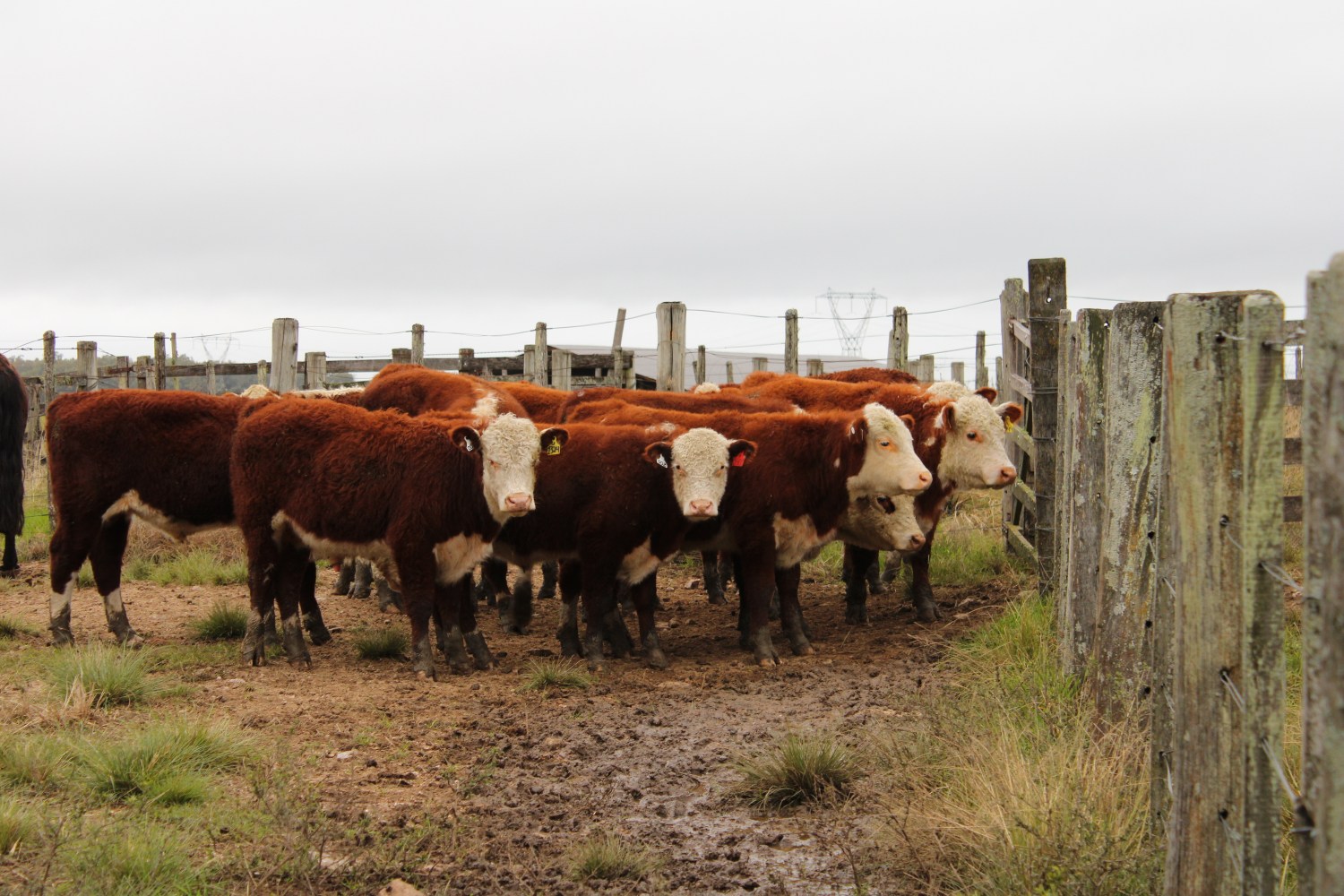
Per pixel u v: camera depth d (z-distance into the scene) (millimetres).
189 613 10930
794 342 16547
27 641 9430
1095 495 6512
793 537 9586
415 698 7910
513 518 9336
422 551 8648
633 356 18516
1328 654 2428
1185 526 3551
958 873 4637
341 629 10477
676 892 4809
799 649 9609
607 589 9250
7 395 11688
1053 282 9969
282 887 4688
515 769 6438
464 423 8953
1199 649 3471
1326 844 2428
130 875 4539
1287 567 9586
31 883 4266
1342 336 2342
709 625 10992
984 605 11023
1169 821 4004
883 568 13305
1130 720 5562
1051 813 4613
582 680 8344
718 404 11484
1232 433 3340
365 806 5746
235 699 7656
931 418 10727
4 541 12875
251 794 5758
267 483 8742
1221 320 3375
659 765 6492
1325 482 2441
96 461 9258
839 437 9516
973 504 15422
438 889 4773
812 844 5297
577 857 5094
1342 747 2383
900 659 9016
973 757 5527
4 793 5309
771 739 6863
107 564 9477
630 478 9055
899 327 16406
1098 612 5863
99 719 6895
